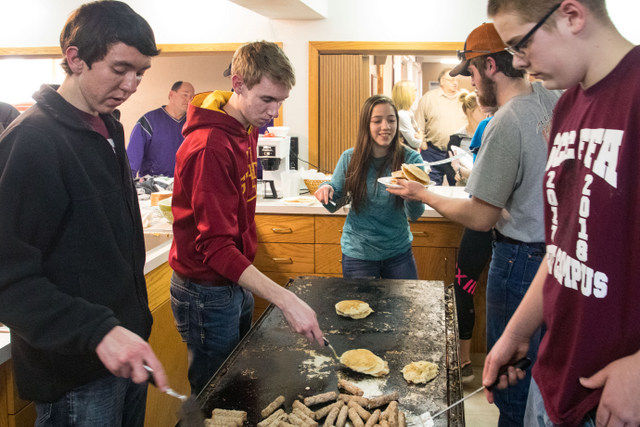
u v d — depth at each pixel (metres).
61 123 1.16
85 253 1.20
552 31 0.94
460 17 3.81
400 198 2.62
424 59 4.12
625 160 0.88
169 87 5.95
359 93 4.01
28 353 1.20
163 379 1.05
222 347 1.79
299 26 3.95
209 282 1.74
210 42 4.05
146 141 4.27
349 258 2.71
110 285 1.24
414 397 1.33
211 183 1.60
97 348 1.06
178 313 1.81
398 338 1.66
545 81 1.02
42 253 1.14
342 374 1.45
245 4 3.35
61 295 1.08
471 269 2.84
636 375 0.87
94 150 1.23
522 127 1.72
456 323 1.78
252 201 1.88
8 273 1.06
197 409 1.06
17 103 5.06
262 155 3.53
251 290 1.52
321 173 3.77
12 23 4.16
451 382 1.41
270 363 1.50
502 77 1.83
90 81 1.17
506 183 1.76
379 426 1.20
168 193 3.12
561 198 1.06
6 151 1.10
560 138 1.08
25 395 1.23
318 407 1.30
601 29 0.93
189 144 1.66
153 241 2.55
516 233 1.81
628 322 0.91
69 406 1.24
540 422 1.16
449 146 4.13
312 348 1.59
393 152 2.62
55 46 4.16
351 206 2.70
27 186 1.09
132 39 1.14
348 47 3.92
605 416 0.92
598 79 0.95
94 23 1.12
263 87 1.66
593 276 0.94
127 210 1.34
